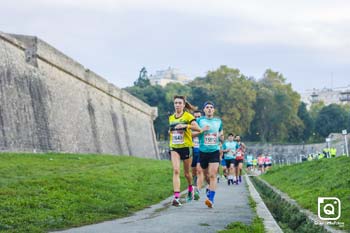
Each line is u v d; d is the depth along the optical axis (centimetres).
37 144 4406
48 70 4916
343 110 17625
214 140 1622
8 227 1248
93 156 4844
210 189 1636
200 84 16850
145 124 9425
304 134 17550
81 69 5900
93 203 1786
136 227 1202
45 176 2566
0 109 3794
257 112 16425
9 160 3288
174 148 1620
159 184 2833
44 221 1356
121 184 2512
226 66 16350
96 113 6397
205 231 1134
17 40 4262
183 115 1606
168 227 1195
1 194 1753
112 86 7231
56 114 4981
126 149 7694
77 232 1167
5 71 3962
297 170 3350
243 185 3155
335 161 2938
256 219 1327
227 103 15600
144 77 18525
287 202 1947
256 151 15425
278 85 17388
